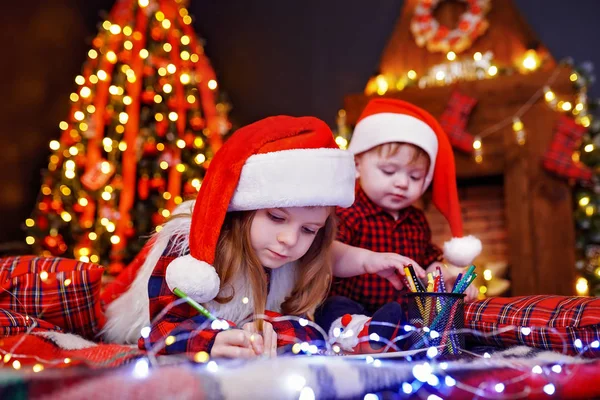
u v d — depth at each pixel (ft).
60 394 2.40
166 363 3.35
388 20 12.55
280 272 4.69
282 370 2.83
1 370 2.79
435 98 10.91
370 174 6.03
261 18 13.52
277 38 13.35
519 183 10.37
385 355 3.56
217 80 13.57
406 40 11.85
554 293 10.02
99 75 10.91
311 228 4.24
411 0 11.94
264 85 13.30
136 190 11.05
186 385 2.54
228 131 12.94
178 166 10.74
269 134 4.16
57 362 3.33
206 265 3.98
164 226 4.66
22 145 11.32
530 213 10.28
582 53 11.48
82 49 12.76
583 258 10.17
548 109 10.37
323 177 4.11
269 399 2.67
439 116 10.86
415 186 6.00
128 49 11.14
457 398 2.99
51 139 11.95
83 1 12.82
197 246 4.03
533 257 10.18
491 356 3.89
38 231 10.47
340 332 4.52
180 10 12.13
